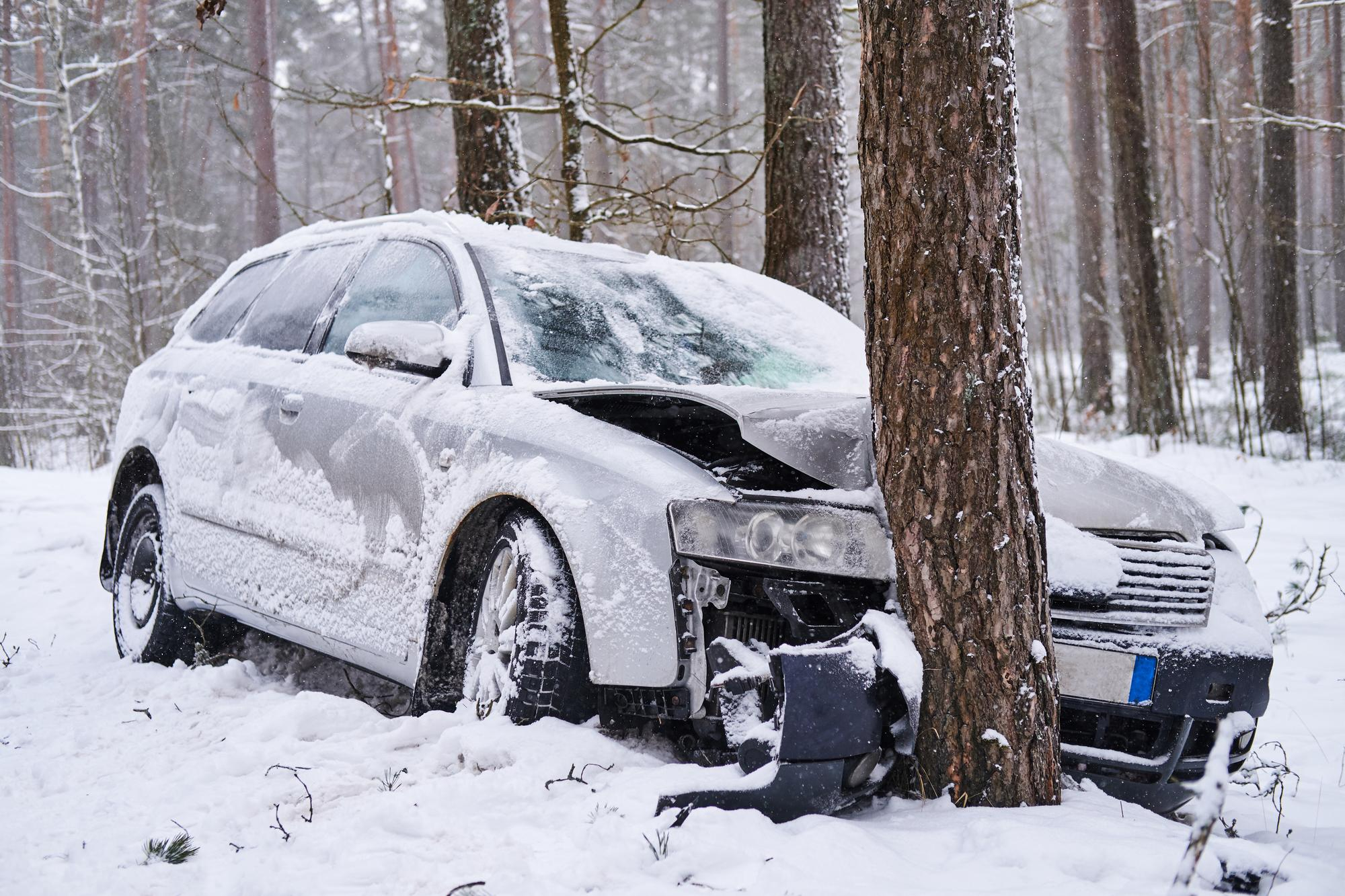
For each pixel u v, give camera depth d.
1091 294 23.59
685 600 3.14
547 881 2.51
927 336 2.99
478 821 2.84
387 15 32.41
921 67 2.99
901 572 3.05
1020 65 32.47
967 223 2.98
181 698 4.38
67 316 29.02
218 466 4.96
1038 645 3.01
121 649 5.43
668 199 8.34
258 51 24.45
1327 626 6.69
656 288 4.78
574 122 8.42
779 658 2.89
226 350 5.45
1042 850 2.63
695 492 3.18
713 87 42.06
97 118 31.34
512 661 3.40
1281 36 18.89
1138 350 17.89
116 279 22.34
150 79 32.25
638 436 3.51
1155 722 3.25
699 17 41.88
